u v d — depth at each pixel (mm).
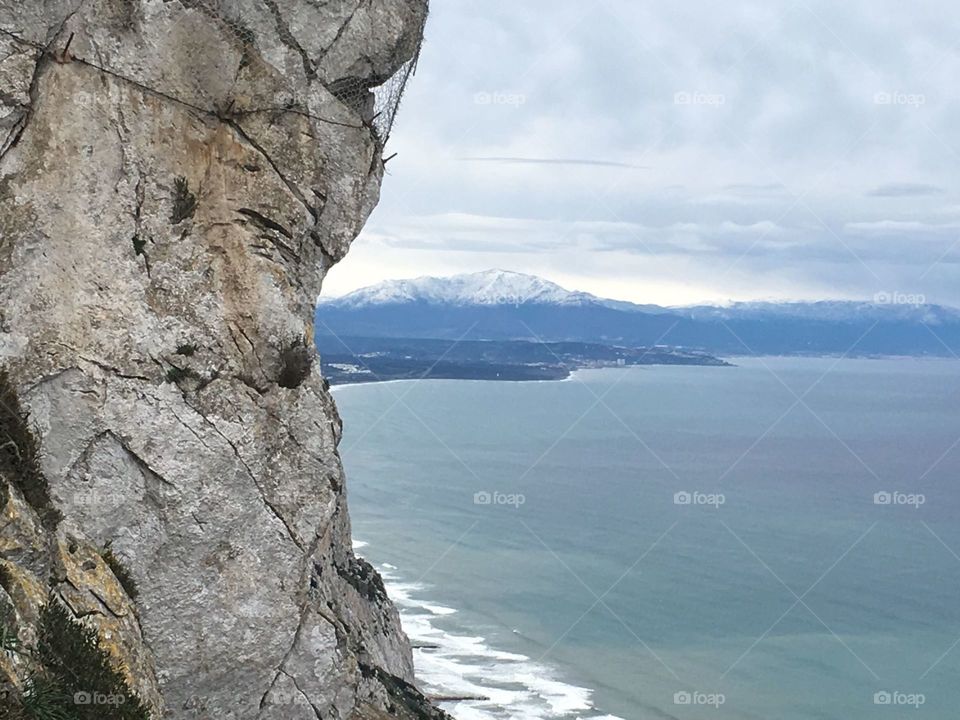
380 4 18172
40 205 15359
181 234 16375
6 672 12578
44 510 14945
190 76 16547
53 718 12891
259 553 16734
